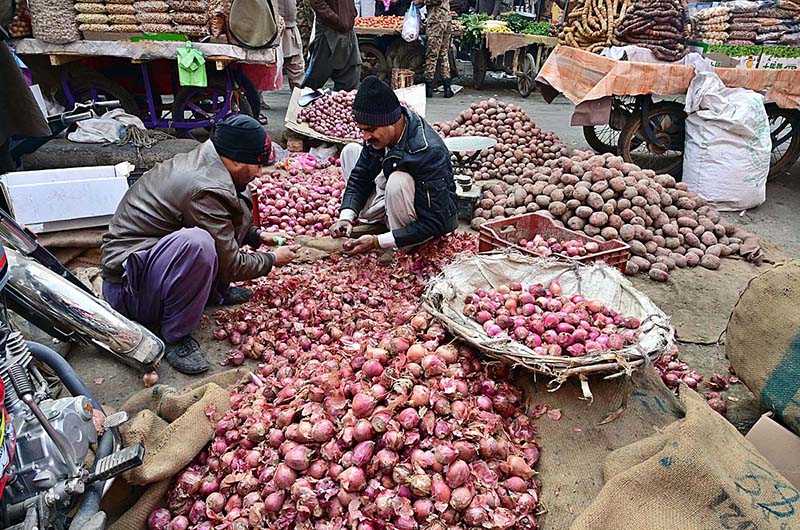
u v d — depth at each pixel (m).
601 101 5.36
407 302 2.85
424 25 10.32
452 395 1.80
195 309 2.48
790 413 1.85
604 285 2.50
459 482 1.58
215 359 2.61
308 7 8.50
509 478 1.71
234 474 1.72
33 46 5.16
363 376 1.87
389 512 1.52
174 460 1.72
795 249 4.29
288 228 4.02
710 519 1.46
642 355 1.87
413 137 3.13
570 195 4.01
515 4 13.91
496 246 3.31
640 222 3.85
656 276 3.57
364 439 1.65
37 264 2.07
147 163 4.37
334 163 5.59
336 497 1.58
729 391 2.52
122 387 2.39
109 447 1.63
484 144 4.78
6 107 3.39
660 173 5.69
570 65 5.85
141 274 2.41
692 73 5.10
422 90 6.95
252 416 1.87
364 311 2.76
